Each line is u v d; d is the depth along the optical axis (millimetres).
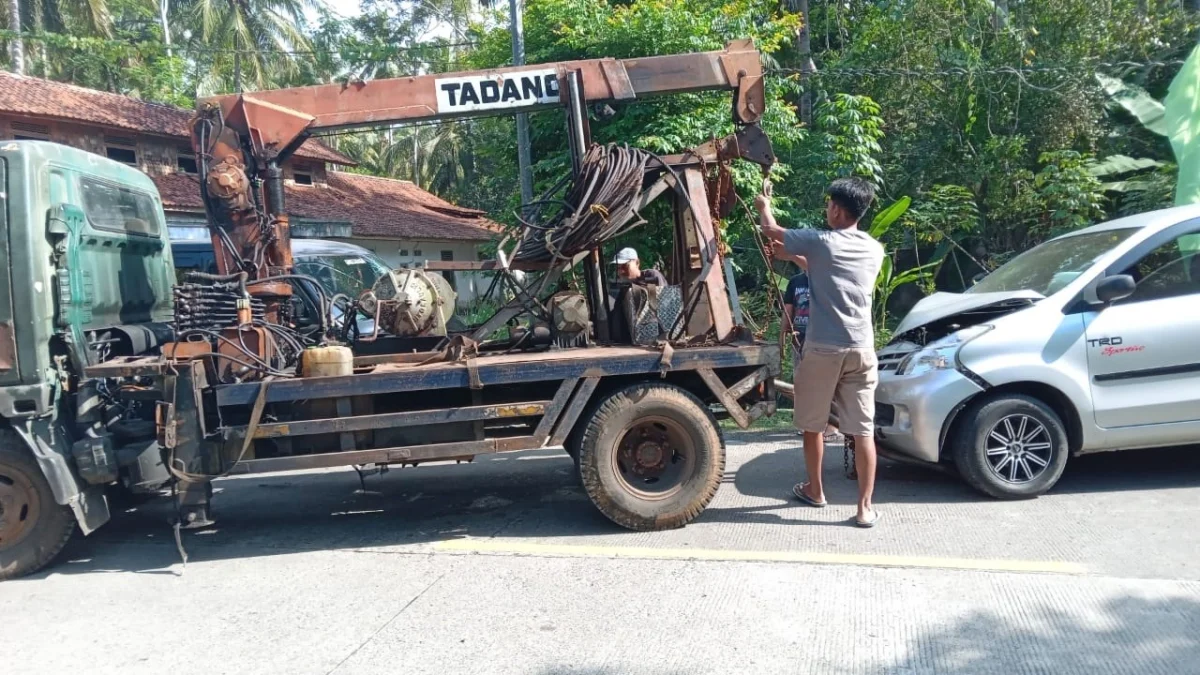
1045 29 13711
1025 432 5395
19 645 3891
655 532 5141
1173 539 4566
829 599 3984
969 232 13367
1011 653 3396
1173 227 5480
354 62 23703
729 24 10938
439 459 5137
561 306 5789
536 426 5262
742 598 4039
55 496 4680
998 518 5059
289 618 4078
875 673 3281
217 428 4969
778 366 5258
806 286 7281
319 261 9594
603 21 10719
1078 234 6215
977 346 5344
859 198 4906
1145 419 5348
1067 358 5312
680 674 3326
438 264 6020
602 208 5406
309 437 5156
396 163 33312
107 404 5105
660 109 10039
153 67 24734
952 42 14172
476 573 4578
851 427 5020
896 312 14164
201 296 5102
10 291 4609
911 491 5750
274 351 5371
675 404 5078
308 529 5645
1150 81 13562
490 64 13945
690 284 6000
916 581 4156
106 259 5539
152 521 6031
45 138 16031
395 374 4965
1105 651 3383
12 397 4590
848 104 11609
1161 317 5348
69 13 23344
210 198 5512
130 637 3936
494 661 3514
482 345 6047
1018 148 12672
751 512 5430
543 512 5766
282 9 26391
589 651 3562
